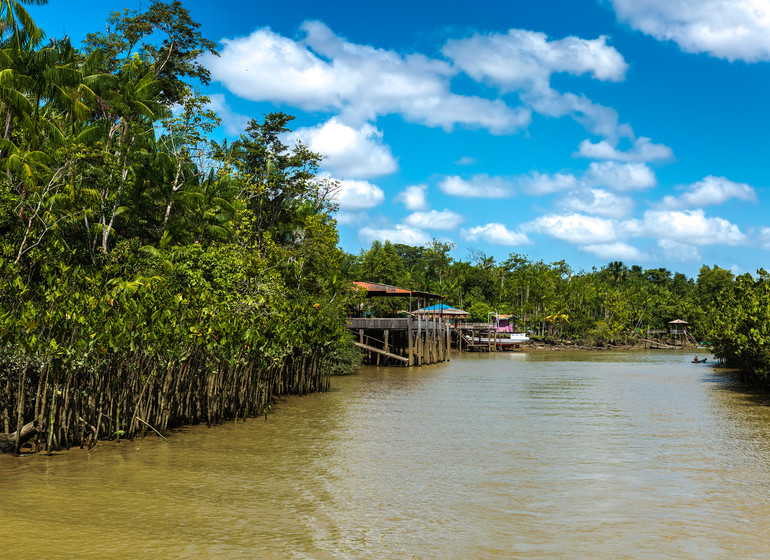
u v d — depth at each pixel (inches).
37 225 849.5
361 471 498.3
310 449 581.6
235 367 743.7
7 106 981.8
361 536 344.5
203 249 1090.7
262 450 573.3
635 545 335.0
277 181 1678.2
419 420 773.9
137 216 1328.7
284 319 906.1
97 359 553.9
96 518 364.8
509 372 1681.8
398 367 1766.7
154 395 641.6
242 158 1695.4
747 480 479.5
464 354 2817.4
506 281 4480.8
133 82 1279.5
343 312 1544.0
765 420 799.1
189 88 1338.6
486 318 3695.9
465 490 445.4
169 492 425.1
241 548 321.4
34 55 1025.5
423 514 387.2
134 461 513.3
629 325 4131.4
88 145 1107.9
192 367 690.2
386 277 3181.6
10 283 580.1
